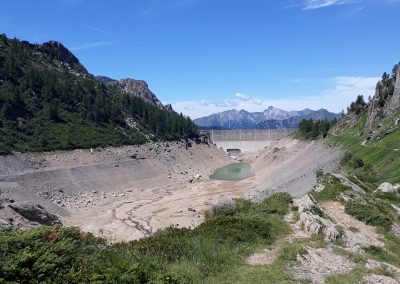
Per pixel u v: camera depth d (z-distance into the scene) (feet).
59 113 550.77
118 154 521.24
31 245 55.98
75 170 421.18
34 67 642.63
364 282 63.41
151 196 398.01
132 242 78.84
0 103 476.95
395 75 533.96
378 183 215.72
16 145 423.64
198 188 452.35
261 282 61.82
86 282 49.90
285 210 119.34
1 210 150.10
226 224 91.66
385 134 388.37
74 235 67.72
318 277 64.90
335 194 131.44
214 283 61.26
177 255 70.74
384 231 100.42
